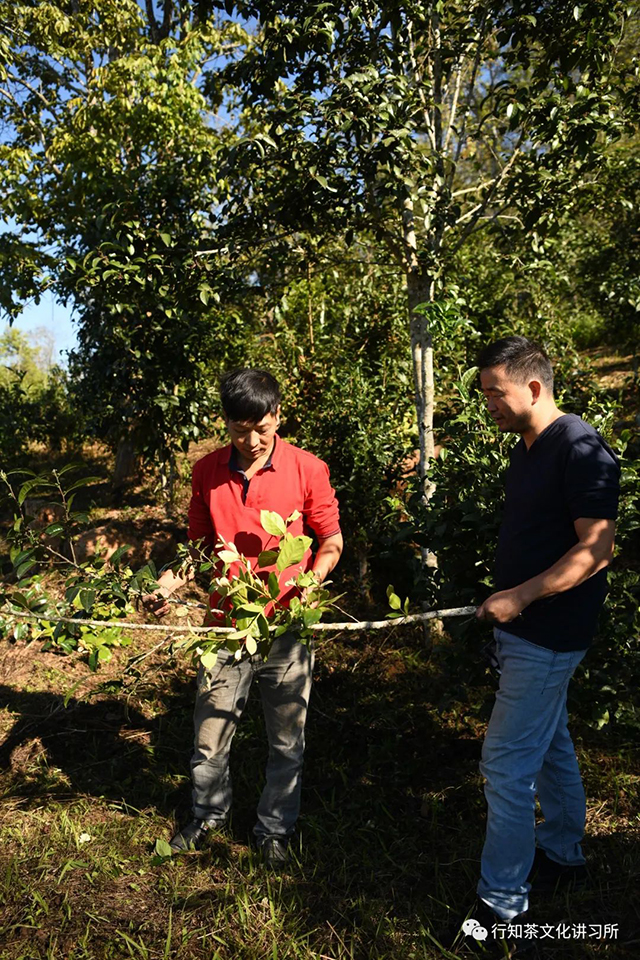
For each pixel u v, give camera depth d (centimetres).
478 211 409
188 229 498
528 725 217
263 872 252
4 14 720
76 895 244
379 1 360
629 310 748
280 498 255
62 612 244
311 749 336
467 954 217
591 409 331
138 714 370
